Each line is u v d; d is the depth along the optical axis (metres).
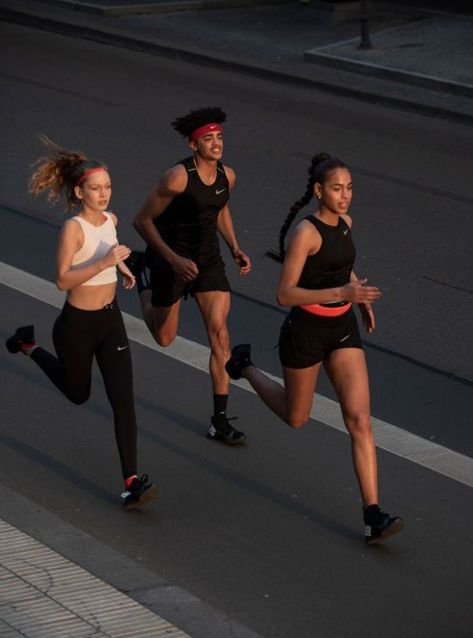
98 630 14.82
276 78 51.34
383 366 24.72
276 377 23.98
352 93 48.75
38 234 32.50
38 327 26.16
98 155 39.38
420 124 44.97
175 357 24.80
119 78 50.41
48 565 16.47
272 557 17.45
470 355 25.28
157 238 20.58
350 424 17.78
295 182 37.12
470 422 22.12
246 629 15.48
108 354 18.64
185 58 54.59
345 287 17.20
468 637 15.51
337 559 17.44
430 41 55.22
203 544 17.81
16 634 14.63
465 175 38.53
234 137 42.06
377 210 34.91
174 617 15.69
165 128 42.75
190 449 20.92
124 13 61.34
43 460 20.38
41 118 43.62
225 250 31.36
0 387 23.25
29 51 55.06
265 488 19.58
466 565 17.31
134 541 17.86
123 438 18.53
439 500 19.20
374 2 62.78
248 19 61.16
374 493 17.70
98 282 18.47
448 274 29.95
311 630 15.62
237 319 27.12
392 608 16.17
